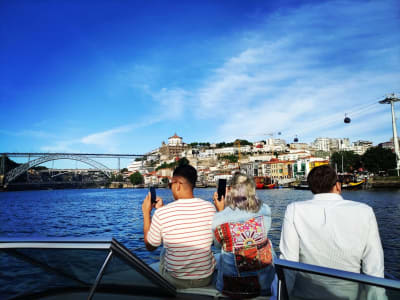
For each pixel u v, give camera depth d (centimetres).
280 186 11481
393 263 1101
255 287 301
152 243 322
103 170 16562
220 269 317
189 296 309
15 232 2134
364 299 167
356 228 249
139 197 8312
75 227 2362
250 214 310
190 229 316
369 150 9700
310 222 262
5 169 15250
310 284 179
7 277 230
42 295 236
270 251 316
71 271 228
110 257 217
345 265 250
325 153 18375
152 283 265
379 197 4991
